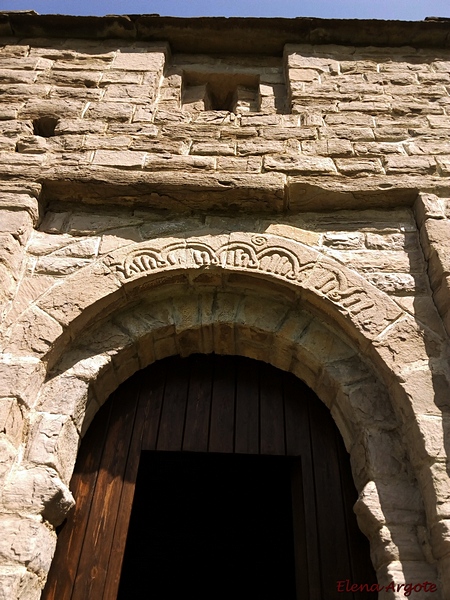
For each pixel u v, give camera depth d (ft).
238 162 13.00
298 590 9.64
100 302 10.79
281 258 11.55
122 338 11.10
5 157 12.89
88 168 12.60
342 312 10.60
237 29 16.96
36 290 10.90
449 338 10.20
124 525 9.58
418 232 12.14
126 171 12.61
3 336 10.15
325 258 11.57
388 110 14.75
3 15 16.44
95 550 9.27
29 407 9.57
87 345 10.92
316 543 9.44
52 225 12.28
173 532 21.31
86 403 10.36
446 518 8.02
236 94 16.78
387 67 16.26
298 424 11.04
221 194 12.37
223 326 11.55
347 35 16.90
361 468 9.63
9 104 14.56
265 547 21.25
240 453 10.62
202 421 11.05
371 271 11.37
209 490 18.98
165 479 18.49
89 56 16.30
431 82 15.72
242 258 11.52
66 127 13.89
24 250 11.59
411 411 9.24
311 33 16.89
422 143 13.76
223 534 21.12
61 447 9.41
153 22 16.84
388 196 12.51
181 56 17.47
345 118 14.48
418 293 11.02
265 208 12.61
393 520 8.56
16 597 7.63
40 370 9.91
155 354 11.83
